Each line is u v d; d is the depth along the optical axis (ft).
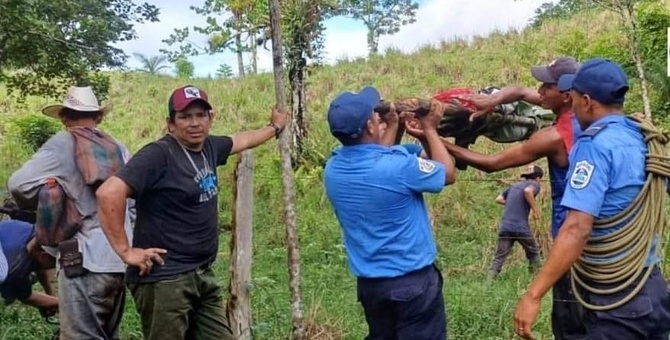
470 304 20.20
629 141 10.07
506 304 19.83
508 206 27.14
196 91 12.78
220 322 13.58
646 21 47.39
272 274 26.30
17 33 32.27
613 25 60.29
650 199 10.07
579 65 11.54
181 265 12.75
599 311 10.28
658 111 43.62
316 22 39.42
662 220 10.20
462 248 30.83
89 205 13.98
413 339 11.37
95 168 13.88
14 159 48.65
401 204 11.12
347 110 11.12
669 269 19.52
